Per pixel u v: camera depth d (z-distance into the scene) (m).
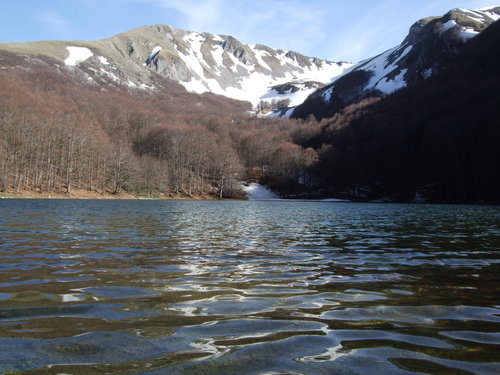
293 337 4.50
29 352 3.91
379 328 4.86
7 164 68.75
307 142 153.50
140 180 88.69
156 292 6.56
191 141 110.25
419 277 8.10
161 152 113.31
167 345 4.18
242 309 5.63
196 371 3.55
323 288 7.05
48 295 6.22
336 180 110.38
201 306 5.75
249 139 137.00
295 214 35.34
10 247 11.55
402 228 20.70
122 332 4.56
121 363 3.69
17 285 6.88
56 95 146.88
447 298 6.39
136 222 21.92
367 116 136.88
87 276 7.73
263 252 11.51
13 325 4.74
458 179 85.62
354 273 8.48
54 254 10.38
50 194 71.56
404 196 95.69
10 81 122.06
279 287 7.10
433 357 3.94
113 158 87.06
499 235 17.09
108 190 84.31
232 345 4.22
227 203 71.62
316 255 11.05
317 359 3.88
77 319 5.03
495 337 4.54
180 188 100.94
